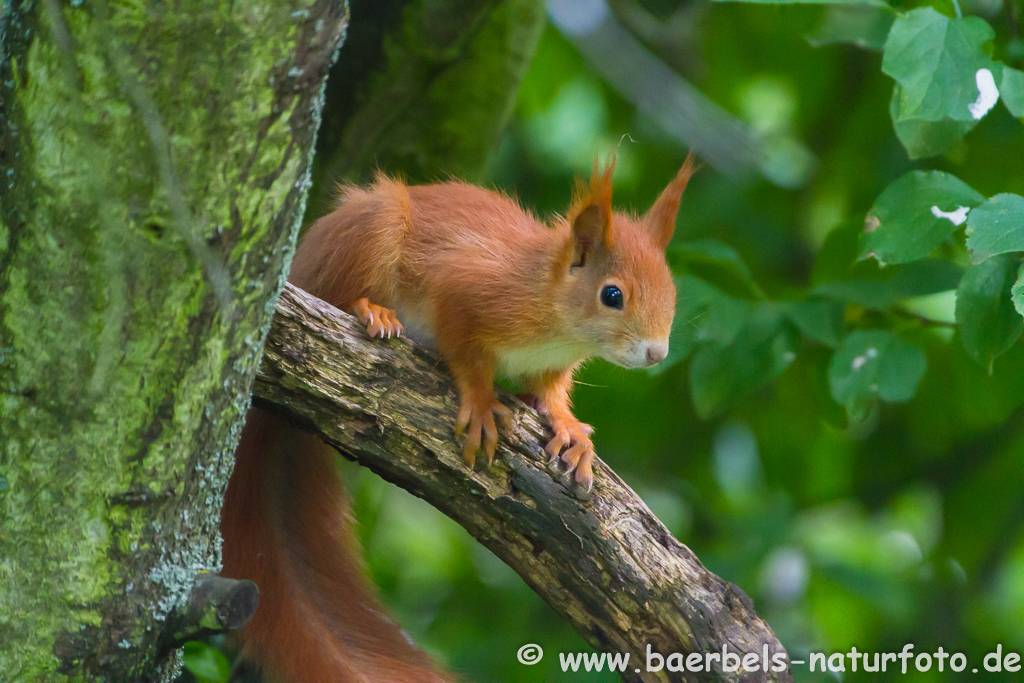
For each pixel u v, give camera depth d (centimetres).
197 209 498
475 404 726
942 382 1180
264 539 762
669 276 827
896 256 790
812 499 1283
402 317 837
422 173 1098
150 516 548
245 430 775
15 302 511
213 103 480
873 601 1169
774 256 1372
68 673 544
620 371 1259
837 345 954
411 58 1043
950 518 1212
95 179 483
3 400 523
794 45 1373
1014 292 664
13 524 532
